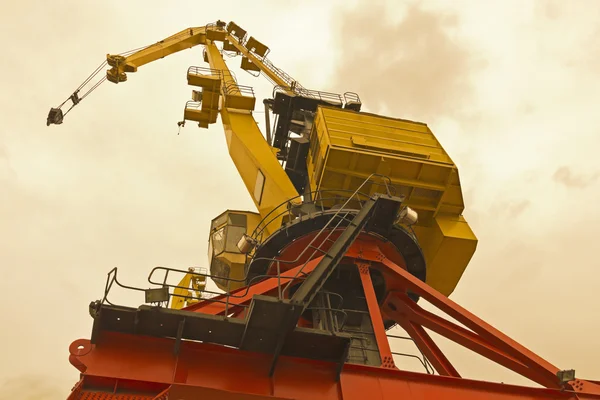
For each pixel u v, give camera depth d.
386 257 16.67
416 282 15.21
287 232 16.34
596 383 12.15
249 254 18.48
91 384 9.40
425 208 19.69
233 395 9.45
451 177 19.36
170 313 9.78
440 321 15.55
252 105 26.61
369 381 10.49
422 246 20.25
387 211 15.34
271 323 9.91
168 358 9.98
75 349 9.77
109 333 10.02
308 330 10.16
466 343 14.45
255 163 23.12
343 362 10.37
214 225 23.88
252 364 10.29
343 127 20.31
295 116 26.52
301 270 12.53
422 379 10.71
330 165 18.81
